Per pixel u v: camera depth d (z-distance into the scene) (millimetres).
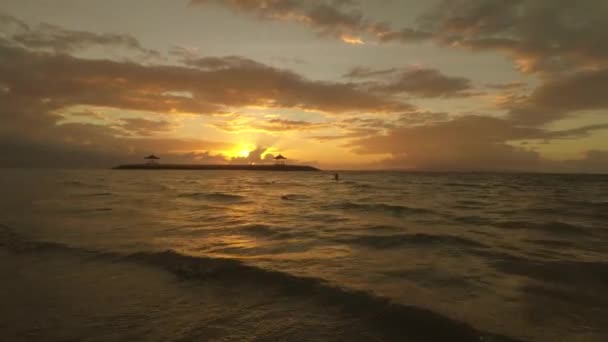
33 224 13070
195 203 23094
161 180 66312
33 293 5938
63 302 5551
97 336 4434
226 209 19531
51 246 9320
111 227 12781
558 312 5293
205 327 4719
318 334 4551
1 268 7340
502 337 4469
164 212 17734
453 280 6762
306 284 6398
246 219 15391
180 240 10523
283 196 29891
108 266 7547
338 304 5527
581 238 11164
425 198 27844
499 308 5398
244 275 6918
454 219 15539
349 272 7242
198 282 6559
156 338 4402
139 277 6828
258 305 5500
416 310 5191
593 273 7262
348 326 4781
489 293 6062
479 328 4691
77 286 6297
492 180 78312
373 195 31484
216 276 6875
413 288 6250
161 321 4891
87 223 13578
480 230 12555
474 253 9078
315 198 27875
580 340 4441
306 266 7688
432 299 5699
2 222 13383
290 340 4395
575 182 68125
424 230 12539
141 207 19906
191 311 5250
